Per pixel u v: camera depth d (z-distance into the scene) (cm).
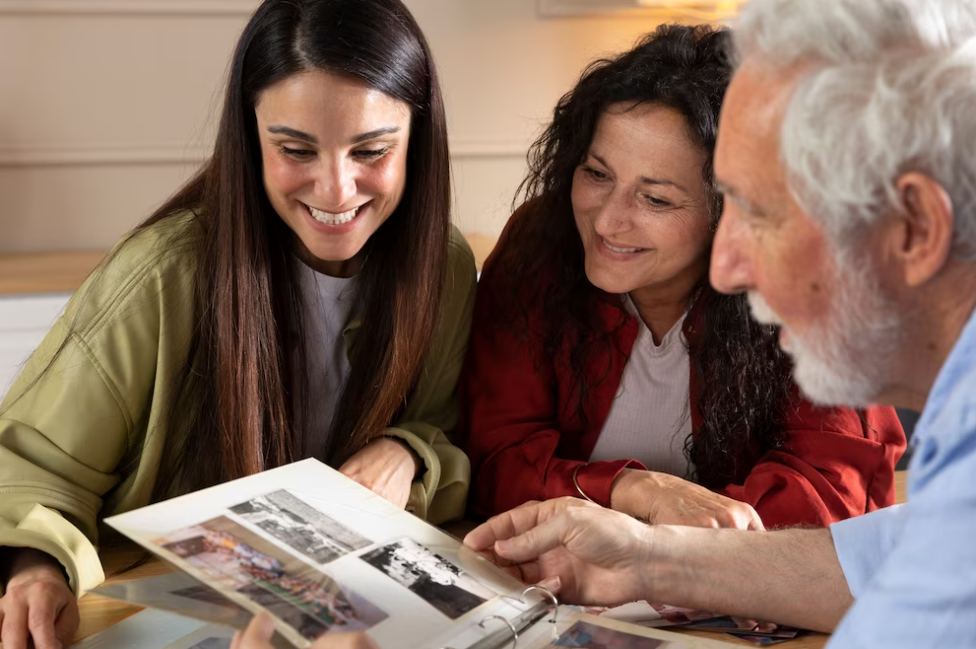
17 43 281
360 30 125
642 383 153
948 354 82
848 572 111
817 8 79
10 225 291
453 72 315
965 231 76
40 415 129
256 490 112
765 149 82
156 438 133
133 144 294
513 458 147
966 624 68
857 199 77
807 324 86
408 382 146
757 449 152
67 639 103
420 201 141
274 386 137
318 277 145
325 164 127
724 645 106
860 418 148
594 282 143
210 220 136
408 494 136
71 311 134
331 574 100
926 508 73
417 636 95
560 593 116
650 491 134
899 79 76
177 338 134
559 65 323
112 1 284
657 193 134
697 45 136
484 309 158
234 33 295
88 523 126
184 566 95
